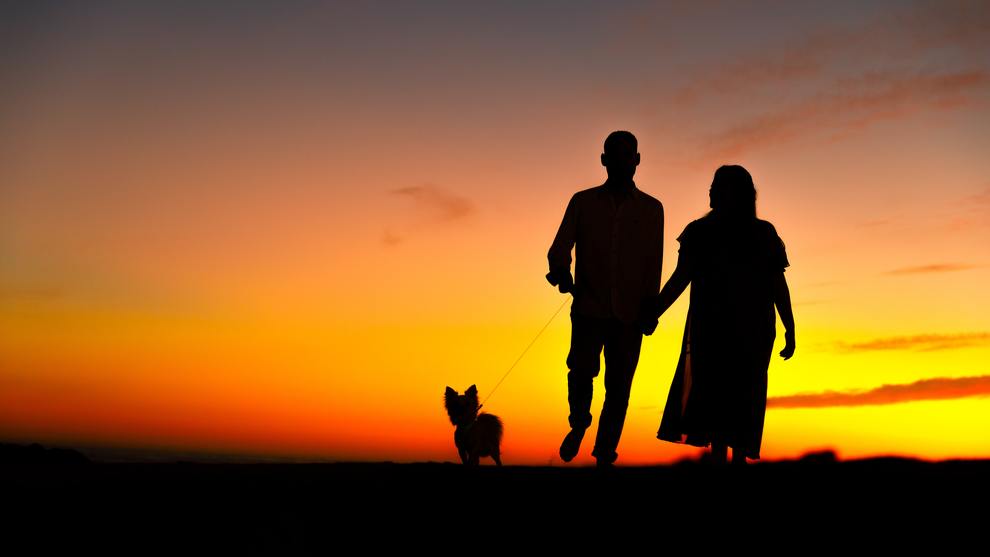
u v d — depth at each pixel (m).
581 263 7.98
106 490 5.97
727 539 4.77
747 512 5.14
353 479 6.44
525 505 5.59
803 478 5.73
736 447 7.06
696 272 7.30
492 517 5.39
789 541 4.64
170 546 5.03
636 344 8.00
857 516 4.89
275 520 5.37
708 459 7.04
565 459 8.09
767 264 7.18
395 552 4.95
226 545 5.06
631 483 6.03
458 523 5.31
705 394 7.15
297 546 5.06
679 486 5.84
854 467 6.04
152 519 5.41
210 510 5.59
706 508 5.27
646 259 7.95
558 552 4.81
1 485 6.13
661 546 4.77
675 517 5.17
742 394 7.09
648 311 7.68
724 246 7.19
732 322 7.11
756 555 4.54
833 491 5.37
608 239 7.89
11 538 5.10
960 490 5.23
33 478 6.45
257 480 6.37
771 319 7.21
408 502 5.72
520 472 6.61
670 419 7.42
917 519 4.79
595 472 6.52
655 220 8.00
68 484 6.18
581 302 7.96
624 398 8.05
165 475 6.68
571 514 5.36
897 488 5.34
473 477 6.39
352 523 5.38
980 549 4.34
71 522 5.35
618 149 7.90
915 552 4.37
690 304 7.35
